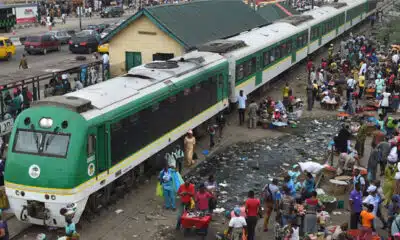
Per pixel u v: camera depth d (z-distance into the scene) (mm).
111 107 15078
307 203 13570
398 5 91688
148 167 18359
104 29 49188
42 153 13578
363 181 15352
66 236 12711
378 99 27391
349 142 20297
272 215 15555
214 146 21891
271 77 31141
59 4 74062
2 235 12523
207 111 22016
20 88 24312
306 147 22078
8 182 13820
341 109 27578
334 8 51375
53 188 13391
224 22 32375
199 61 21812
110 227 14617
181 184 15055
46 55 42312
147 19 26344
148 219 15188
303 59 40781
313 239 13062
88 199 14719
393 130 21547
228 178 18438
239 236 13016
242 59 25594
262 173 19016
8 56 39312
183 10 29484
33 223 13953
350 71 33688
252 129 24500
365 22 68500
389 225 14086
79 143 13555
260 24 37281
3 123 20328
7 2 68812
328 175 18109
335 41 52656
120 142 15500
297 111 26531
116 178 15398
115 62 27469
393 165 16516
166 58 26641
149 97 17078
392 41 50688
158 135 17906
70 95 14992
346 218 15320
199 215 14023
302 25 38500
